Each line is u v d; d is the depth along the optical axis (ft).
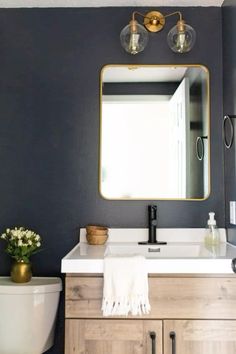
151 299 4.35
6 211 6.27
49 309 5.46
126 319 4.33
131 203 6.26
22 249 5.63
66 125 6.39
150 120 6.40
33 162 6.34
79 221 6.23
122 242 6.02
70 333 4.33
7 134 6.39
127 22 6.48
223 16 6.31
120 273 4.31
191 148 6.36
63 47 6.49
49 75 6.46
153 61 6.46
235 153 5.57
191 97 6.41
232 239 5.74
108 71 6.47
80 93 6.43
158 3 6.35
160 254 5.58
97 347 4.31
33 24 6.53
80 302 4.36
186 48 5.96
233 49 5.71
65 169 6.32
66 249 6.19
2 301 5.27
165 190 6.29
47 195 6.28
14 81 6.46
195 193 6.27
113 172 6.33
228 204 5.96
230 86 5.90
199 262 4.37
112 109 6.43
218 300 4.35
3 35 6.53
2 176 6.32
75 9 6.53
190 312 4.34
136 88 6.44
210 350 4.30
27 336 5.24
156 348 4.29
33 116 6.41
